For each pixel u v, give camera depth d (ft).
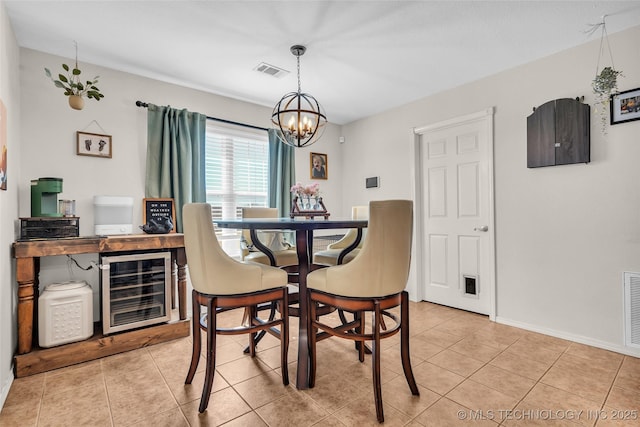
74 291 7.39
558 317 8.68
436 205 11.92
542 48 8.41
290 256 9.15
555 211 8.71
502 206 9.79
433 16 6.95
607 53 7.80
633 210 7.48
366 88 11.02
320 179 14.51
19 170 7.77
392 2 6.47
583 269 8.24
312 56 8.70
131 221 9.10
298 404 5.62
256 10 6.70
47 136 8.35
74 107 7.72
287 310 6.26
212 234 5.61
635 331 7.45
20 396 5.92
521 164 9.35
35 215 7.55
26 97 8.07
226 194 11.87
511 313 9.64
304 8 6.64
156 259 8.63
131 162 9.61
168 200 9.88
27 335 6.76
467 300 11.06
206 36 7.68
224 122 11.54
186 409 5.50
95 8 6.57
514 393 5.96
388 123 13.23
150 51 8.38
